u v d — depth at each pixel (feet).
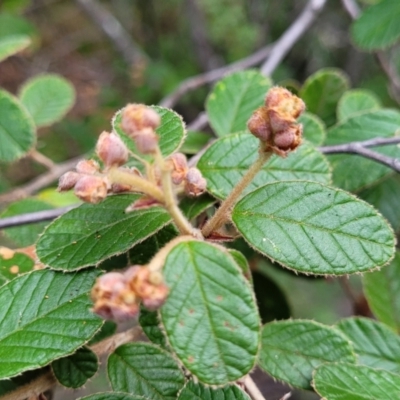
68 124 1.58
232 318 0.37
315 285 1.42
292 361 0.49
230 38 2.02
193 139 0.66
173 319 0.37
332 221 0.42
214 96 0.66
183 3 2.07
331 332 0.49
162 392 0.46
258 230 0.42
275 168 0.50
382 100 1.65
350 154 0.57
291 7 2.13
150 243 0.48
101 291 0.35
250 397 0.45
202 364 0.36
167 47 2.22
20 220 0.56
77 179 0.39
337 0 1.91
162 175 0.37
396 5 0.74
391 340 0.53
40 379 0.48
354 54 1.93
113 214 0.45
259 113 0.39
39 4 2.40
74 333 0.42
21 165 1.51
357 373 0.46
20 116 0.74
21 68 2.08
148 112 0.36
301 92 0.72
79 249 0.44
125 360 0.47
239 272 0.37
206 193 0.51
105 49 2.34
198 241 0.38
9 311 0.43
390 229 0.42
